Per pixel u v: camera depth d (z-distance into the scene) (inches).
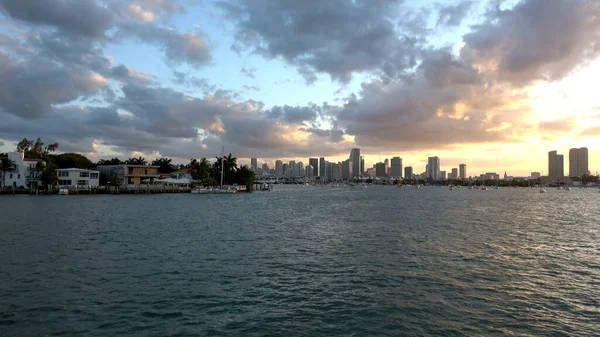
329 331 669.3
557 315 741.9
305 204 4101.9
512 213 3016.7
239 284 939.3
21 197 4505.4
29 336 642.2
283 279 985.5
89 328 675.4
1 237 1598.2
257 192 7504.9
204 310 763.4
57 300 814.5
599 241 1587.1
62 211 2795.3
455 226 2095.2
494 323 702.5
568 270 1083.3
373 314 744.3
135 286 916.0
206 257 1246.3
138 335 648.4
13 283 931.3
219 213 2871.6
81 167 6811.0
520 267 1115.3
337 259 1222.9
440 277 1004.6
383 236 1711.4
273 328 680.4
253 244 1498.5
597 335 655.1
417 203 4399.6
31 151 6958.7
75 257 1226.0
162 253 1304.1
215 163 7273.6
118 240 1558.8
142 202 3986.2
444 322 707.4
